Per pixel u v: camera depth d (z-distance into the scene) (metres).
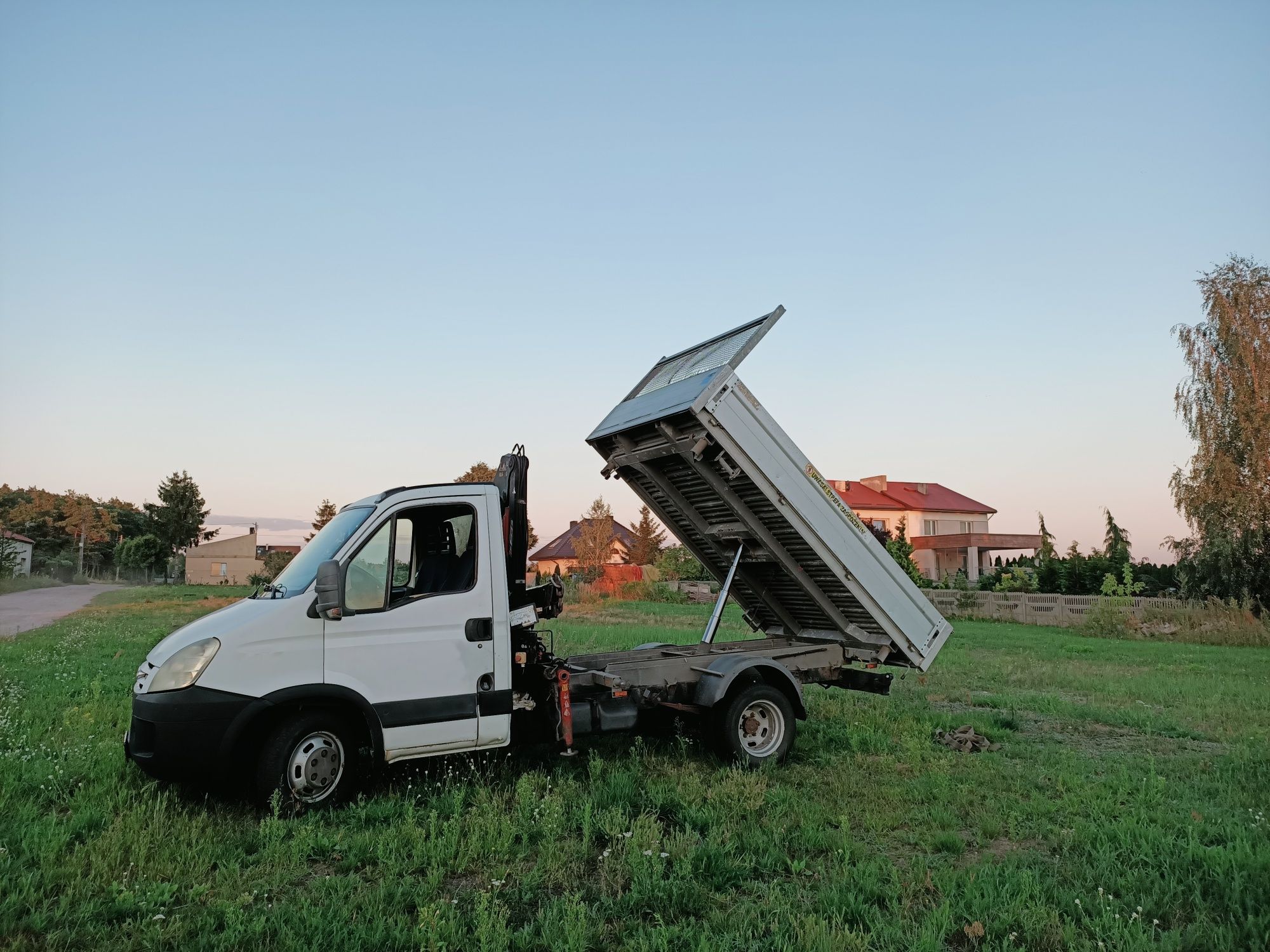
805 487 7.70
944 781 6.73
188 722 5.53
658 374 8.88
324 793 5.94
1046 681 13.23
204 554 81.19
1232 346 30.12
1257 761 7.75
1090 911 4.39
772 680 7.76
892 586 8.23
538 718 7.00
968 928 4.10
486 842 5.19
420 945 3.92
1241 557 28.41
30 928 3.99
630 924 4.18
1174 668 15.74
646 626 21.02
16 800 5.90
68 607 32.25
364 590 6.18
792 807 6.07
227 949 3.83
